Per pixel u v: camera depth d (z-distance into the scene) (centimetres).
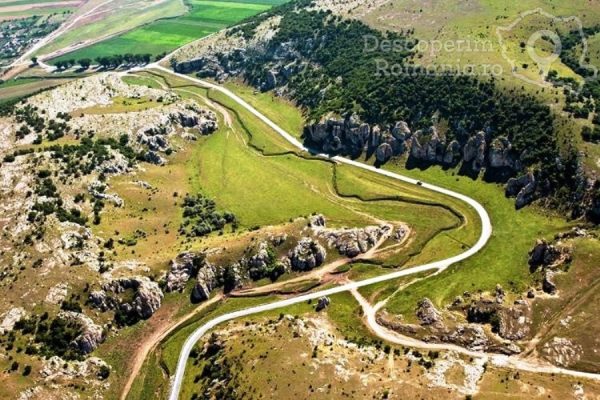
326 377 14212
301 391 13862
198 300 18800
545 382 14312
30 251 18300
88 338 16750
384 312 17638
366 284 18850
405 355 15788
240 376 14825
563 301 16688
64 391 15312
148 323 18012
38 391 14962
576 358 15188
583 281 17012
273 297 18800
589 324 15862
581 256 17612
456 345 16312
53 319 16712
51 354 15938
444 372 14638
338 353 15362
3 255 18275
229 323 17838
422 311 17325
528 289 17638
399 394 13488
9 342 15825
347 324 17388
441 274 18762
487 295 17588
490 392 13612
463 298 17738
